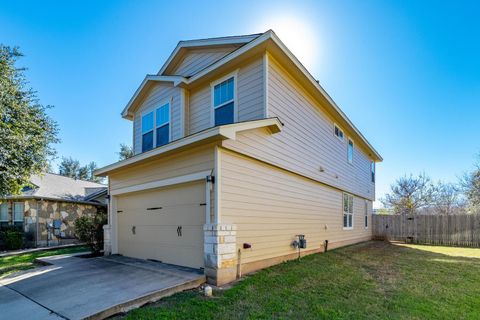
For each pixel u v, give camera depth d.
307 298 4.31
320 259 7.59
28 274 5.76
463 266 7.38
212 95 7.65
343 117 10.91
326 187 10.03
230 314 3.61
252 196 6.03
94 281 4.95
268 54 6.69
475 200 22.22
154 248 6.92
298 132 8.00
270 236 6.52
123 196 8.29
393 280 5.62
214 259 4.95
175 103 8.52
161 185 6.61
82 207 15.40
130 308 3.81
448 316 3.74
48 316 3.49
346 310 3.88
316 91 8.71
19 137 9.88
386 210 28.12
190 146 5.63
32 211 12.92
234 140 5.50
